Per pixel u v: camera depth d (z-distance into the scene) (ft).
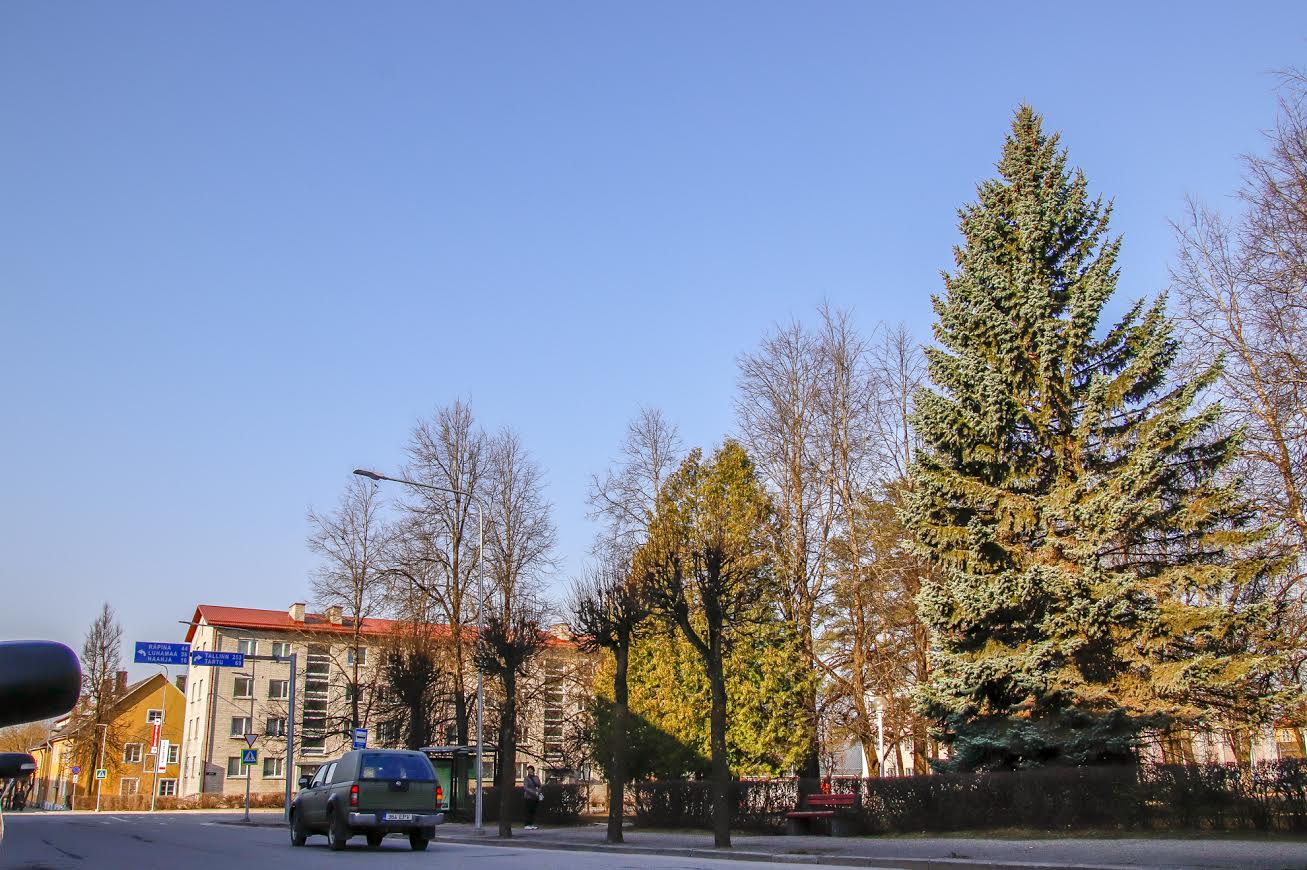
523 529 147.02
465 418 149.79
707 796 95.30
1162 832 65.21
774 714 110.22
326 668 258.16
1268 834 61.62
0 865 54.29
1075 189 87.30
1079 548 76.54
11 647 8.19
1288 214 71.36
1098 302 82.33
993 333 85.51
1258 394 78.95
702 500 121.39
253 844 77.00
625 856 63.16
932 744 110.32
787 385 118.21
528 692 144.77
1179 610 75.31
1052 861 51.67
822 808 84.43
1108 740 74.59
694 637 79.56
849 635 113.39
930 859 55.11
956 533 84.28
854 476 113.80
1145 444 77.51
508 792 93.35
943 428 85.87
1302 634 77.77
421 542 142.31
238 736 249.34
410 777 68.54
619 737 84.89
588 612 90.38
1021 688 77.92
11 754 14.70
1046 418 82.43
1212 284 82.02
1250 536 76.33
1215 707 76.13
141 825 123.44
